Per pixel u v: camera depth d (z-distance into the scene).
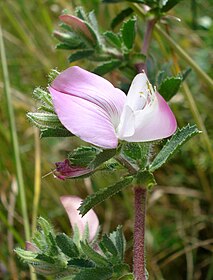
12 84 0.24
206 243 0.19
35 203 0.19
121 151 0.09
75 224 0.11
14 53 0.24
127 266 0.10
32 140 0.22
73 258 0.10
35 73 0.24
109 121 0.09
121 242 0.10
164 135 0.09
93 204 0.09
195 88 0.22
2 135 0.21
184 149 0.20
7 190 0.20
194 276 0.19
